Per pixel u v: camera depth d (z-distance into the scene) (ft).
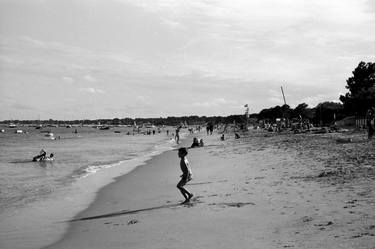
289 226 29.99
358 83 244.83
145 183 66.90
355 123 211.41
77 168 98.78
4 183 71.36
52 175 84.02
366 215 30.32
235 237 28.60
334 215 31.50
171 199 48.39
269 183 52.26
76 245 30.89
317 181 48.73
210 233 30.42
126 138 363.76
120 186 64.90
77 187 65.62
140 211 42.55
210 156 111.86
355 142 99.86
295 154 87.92
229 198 44.29
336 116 266.57
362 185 42.52
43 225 39.09
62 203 51.31
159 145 216.33
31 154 164.04
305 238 26.37
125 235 32.42
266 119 468.34
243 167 76.02
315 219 31.07
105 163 111.75
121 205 47.78
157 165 99.45
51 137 396.98
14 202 52.34
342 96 257.96
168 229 32.99
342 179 47.65
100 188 63.77
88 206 48.70
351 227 27.66
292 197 40.88
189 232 31.32
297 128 208.13
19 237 34.65
